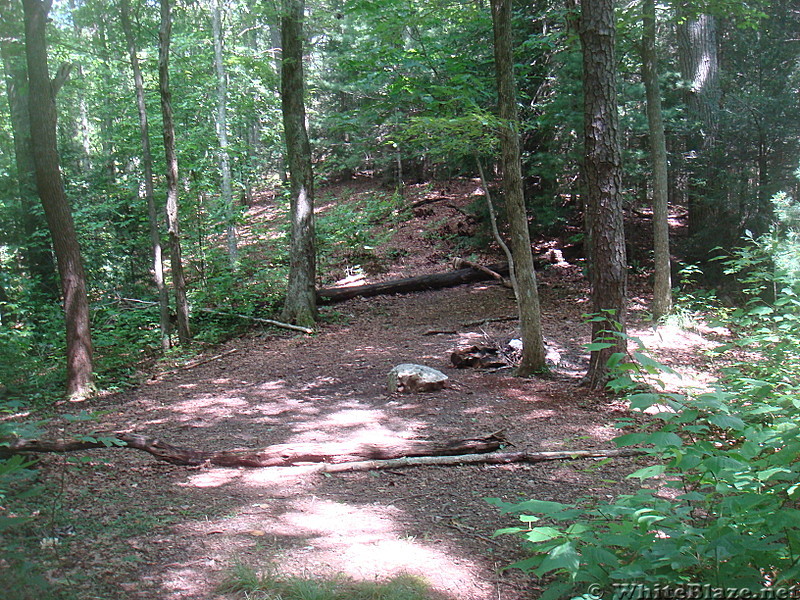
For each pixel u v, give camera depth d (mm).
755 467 2654
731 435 3902
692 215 15195
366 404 7832
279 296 14406
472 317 13008
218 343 12414
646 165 15359
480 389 8234
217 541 4094
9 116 15672
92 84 20219
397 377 8250
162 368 10852
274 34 25234
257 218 22422
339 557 3836
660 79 14594
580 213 17203
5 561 3031
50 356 11148
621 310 7719
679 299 12281
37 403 8750
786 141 13703
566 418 6883
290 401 8195
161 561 3781
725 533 2248
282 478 5426
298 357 10859
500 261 16516
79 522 4340
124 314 13930
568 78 13609
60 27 15281
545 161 14164
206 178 17203
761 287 7688
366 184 26375
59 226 9102
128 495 5000
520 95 12867
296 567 3688
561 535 2459
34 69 8977
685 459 2344
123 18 11633
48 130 9070
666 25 18047
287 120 13172
